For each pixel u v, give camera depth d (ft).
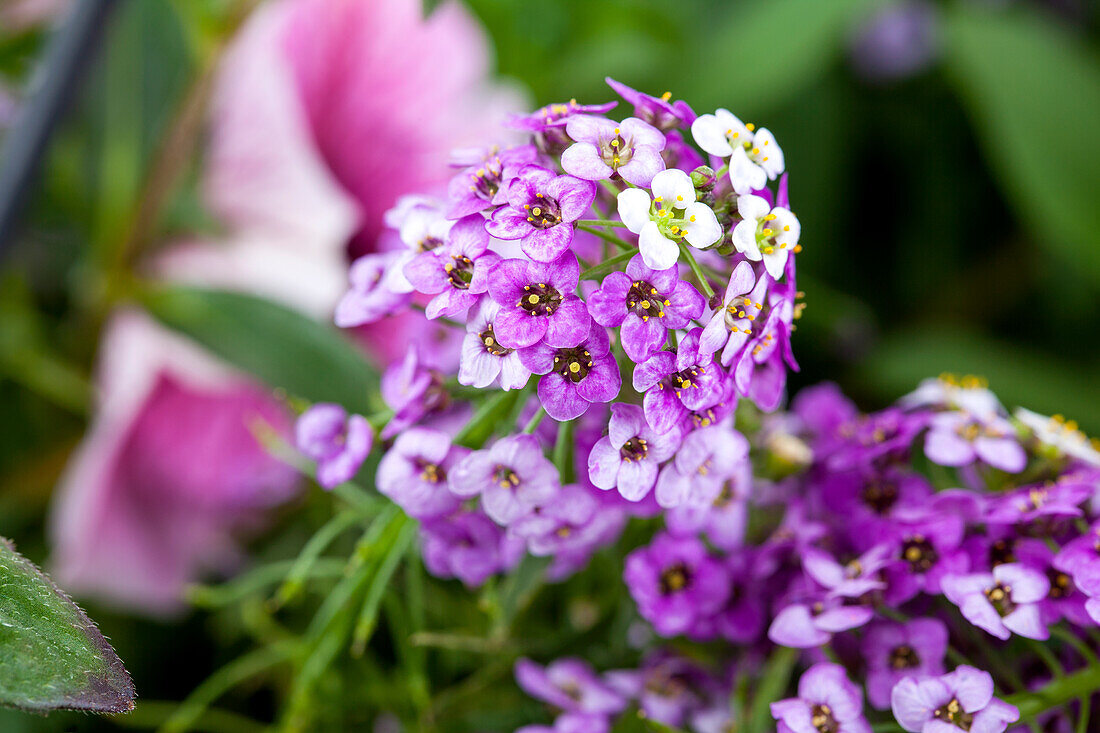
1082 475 0.49
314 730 0.53
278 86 0.60
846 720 0.45
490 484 0.45
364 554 0.46
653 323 0.43
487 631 0.52
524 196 0.43
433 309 0.44
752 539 0.51
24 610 0.42
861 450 0.50
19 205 0.55
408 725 0.52
